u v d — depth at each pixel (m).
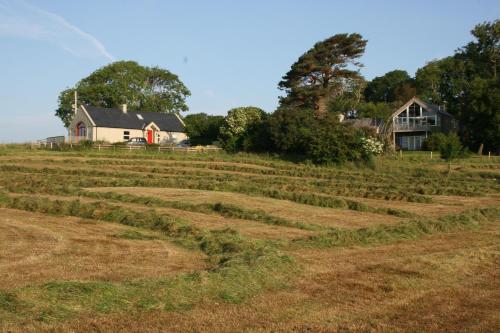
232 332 7.39
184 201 21.47
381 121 71.75
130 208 19.33
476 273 11.28
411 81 93.56
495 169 42.91
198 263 11.60
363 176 36.97
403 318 8.21
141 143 52.31
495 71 79.81
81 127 63.06
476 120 60.00
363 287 9.91
